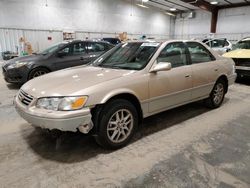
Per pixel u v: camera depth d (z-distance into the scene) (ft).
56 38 45.09
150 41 11.14
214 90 13.51
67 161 8.00
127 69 9.78
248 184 6.72
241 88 20.49
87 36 50.01
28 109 7.84
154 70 9.41
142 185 6.68
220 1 55.57
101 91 7.95
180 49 11.26
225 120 12.04
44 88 8.16
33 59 19.44
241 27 58.49
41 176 7.13
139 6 59.98
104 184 6.73
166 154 8.45
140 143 9.35
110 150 8.76
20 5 39.29
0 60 37.65
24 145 9.16
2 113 13.12
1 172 7.32
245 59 20.52
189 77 11.26
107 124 8.27
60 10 44.60
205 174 7.20
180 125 11.32
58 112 7.32
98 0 50.42
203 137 9.93
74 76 9.28
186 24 70.79
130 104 8.89
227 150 8.76
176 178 6.99
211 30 63.26
